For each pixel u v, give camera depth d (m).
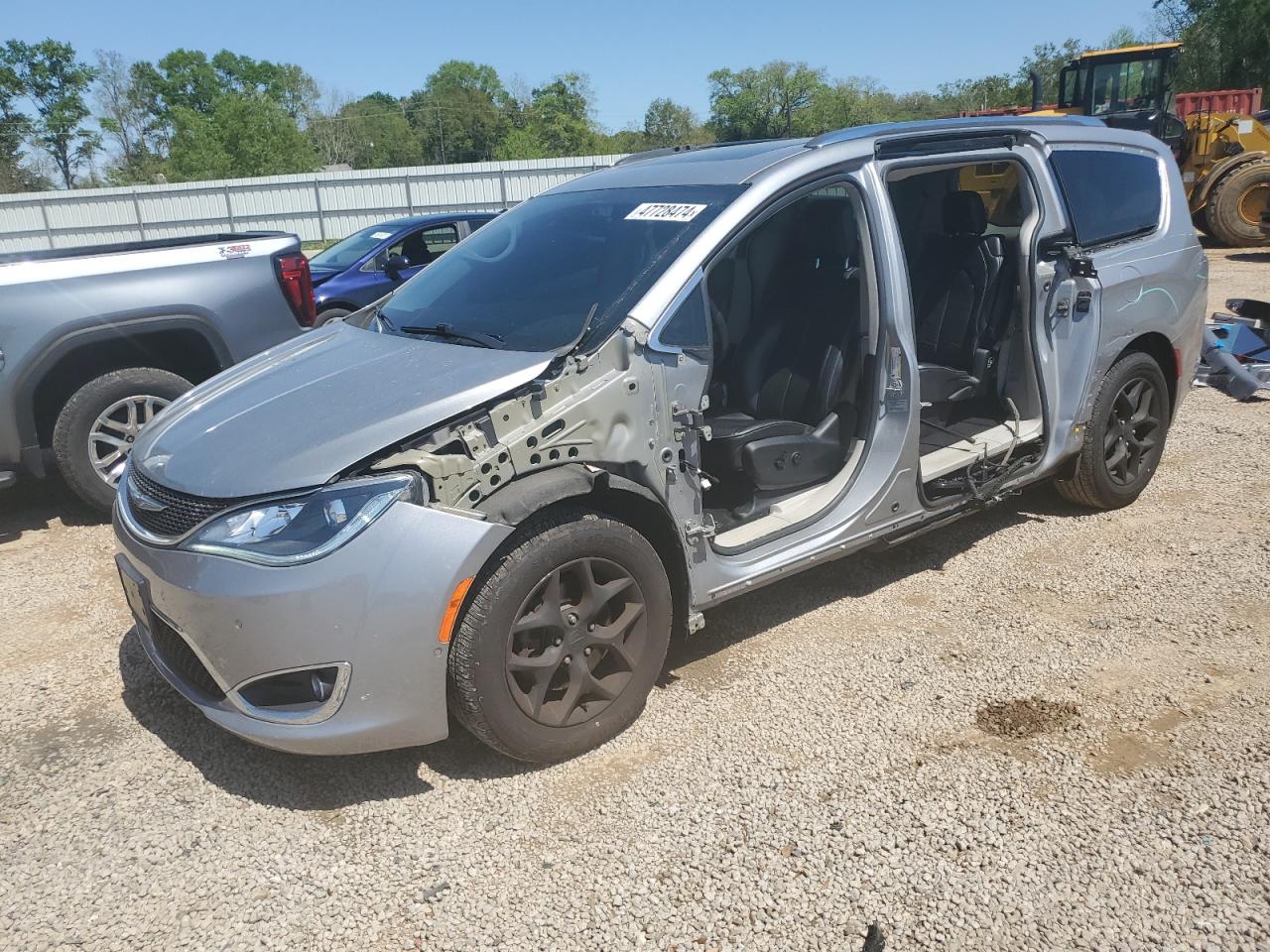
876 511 3.64
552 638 2.85
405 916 2.41
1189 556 4.25
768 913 2.36
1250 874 2.41
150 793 2.94
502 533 2.66
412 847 2.66
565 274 3.43
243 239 5.89
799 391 3.73
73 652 3.87
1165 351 4.79
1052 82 58.97
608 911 2.39
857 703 3.26
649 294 3.05
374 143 95.44
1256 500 4.83
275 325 5.70
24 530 5.32
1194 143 15.52
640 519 3.11
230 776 3.01
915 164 3.74
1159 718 3.08
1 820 2.84
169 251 5.45
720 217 3.23
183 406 3.40
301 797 2.89
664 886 2.47
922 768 2.89
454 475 2.66
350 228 35.53
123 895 2.52
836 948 2.25
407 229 10.84
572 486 2.77
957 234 4.59
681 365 3.07
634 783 2.88
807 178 3.39
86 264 5.18
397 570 2.58
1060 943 2.23
